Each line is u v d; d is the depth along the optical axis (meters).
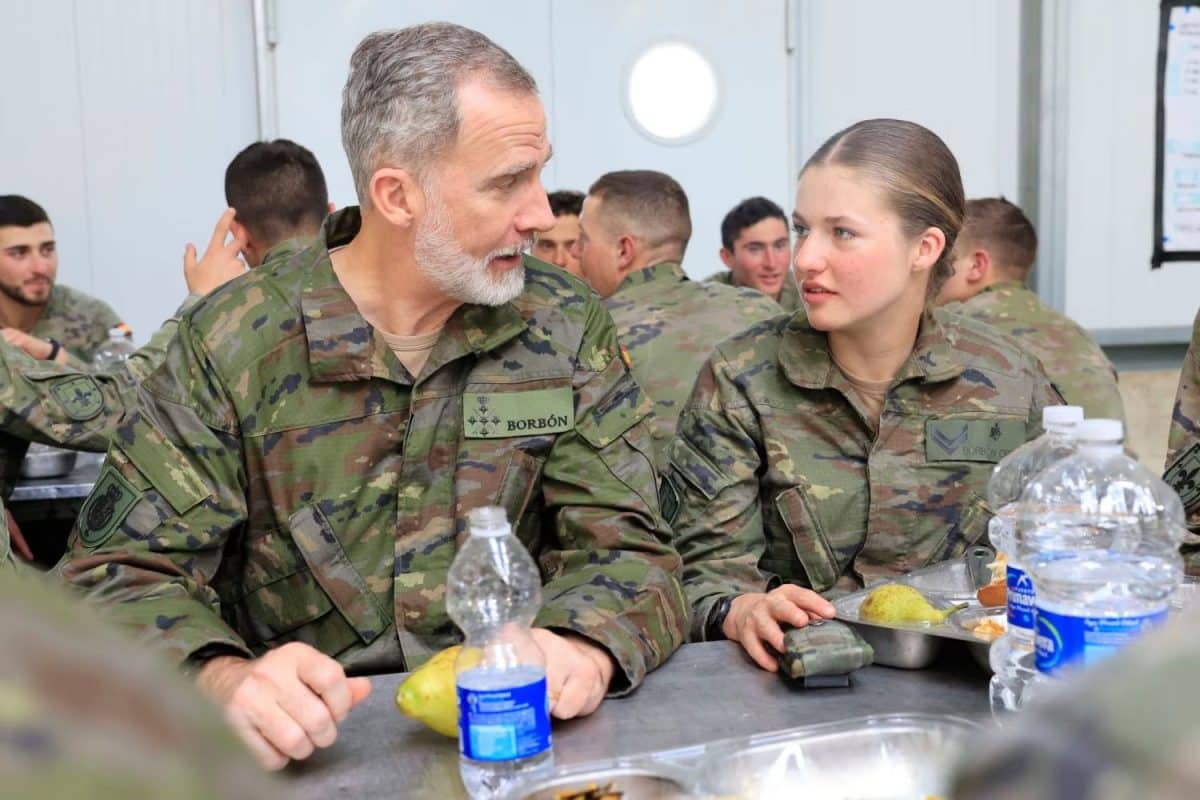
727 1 4.46
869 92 4.60
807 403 1.71
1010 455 1.62
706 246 4.58
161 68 4.02
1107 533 1.25
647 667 1.24
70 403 2.56
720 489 1.67
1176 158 4.70
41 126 3.95
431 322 1.46
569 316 1.53
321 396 1.41
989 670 1.22
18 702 0.29
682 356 2.65
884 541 1.67
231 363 1.39
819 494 1.68
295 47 4.11
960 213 1.63
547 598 1.30
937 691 1.19
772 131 4.56
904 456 1.68
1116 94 4.62
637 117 4.45
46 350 3.15
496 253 1.39
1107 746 0.32
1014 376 1.71
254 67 4.09
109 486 1.33
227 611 1.46
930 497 1.67
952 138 4.67
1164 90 4.65
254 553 1.43
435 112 1.33
